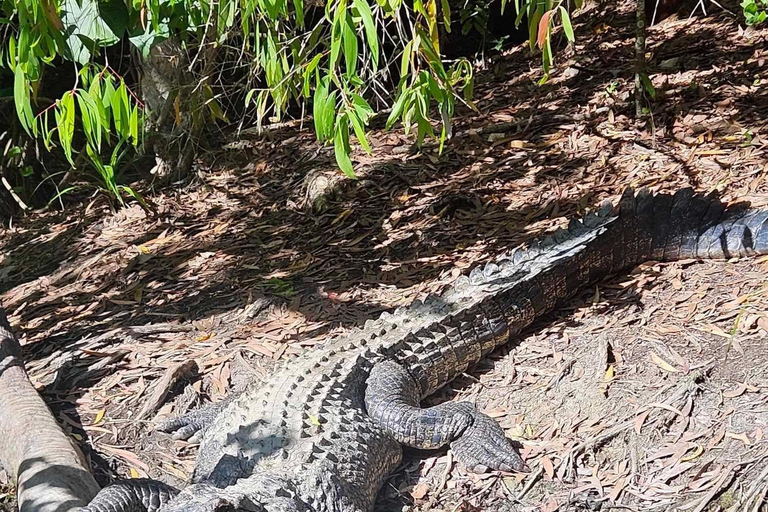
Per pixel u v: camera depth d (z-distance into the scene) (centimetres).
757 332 440
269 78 384
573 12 1026
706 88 738
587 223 539
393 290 577
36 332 614
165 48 744
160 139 845
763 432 379
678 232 539
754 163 611
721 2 902
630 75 813
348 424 413
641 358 449
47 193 892
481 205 671
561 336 493
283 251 669
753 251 516
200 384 504
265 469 381
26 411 448
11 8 387
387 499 409
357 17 322
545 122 777
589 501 373
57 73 919
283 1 343
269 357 520
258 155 864
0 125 912
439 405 437
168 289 639
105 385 516
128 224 790
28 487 383
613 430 407
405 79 346
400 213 687
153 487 394
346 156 326
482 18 959
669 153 663
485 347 489
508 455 404
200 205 798
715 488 359
